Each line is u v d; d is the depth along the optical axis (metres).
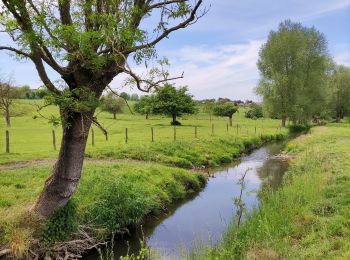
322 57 65.94
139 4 9.48
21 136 40.91
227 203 18.42
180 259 11.37
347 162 21.05
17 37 8.50
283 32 65.44
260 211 13.09
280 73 63.03
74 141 10.35
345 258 8.65
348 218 11.26
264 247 10.03
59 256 11.09
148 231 14.51
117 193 14.31
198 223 15.39
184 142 33.03
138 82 8.41
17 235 10.48
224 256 9.63
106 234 12.97
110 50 9.35
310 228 11.02
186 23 9.22
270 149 41.06
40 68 9.15
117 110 69.56
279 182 22.34
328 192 14.18
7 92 52.62
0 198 13.47
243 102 151.00
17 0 8.24
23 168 20.05
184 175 21.62
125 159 25.78
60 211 11.44
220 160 31.48
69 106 9.24
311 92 65.62
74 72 9.69
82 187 14.75
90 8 8.91
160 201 16.95
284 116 64.94
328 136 41.38
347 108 93.94
